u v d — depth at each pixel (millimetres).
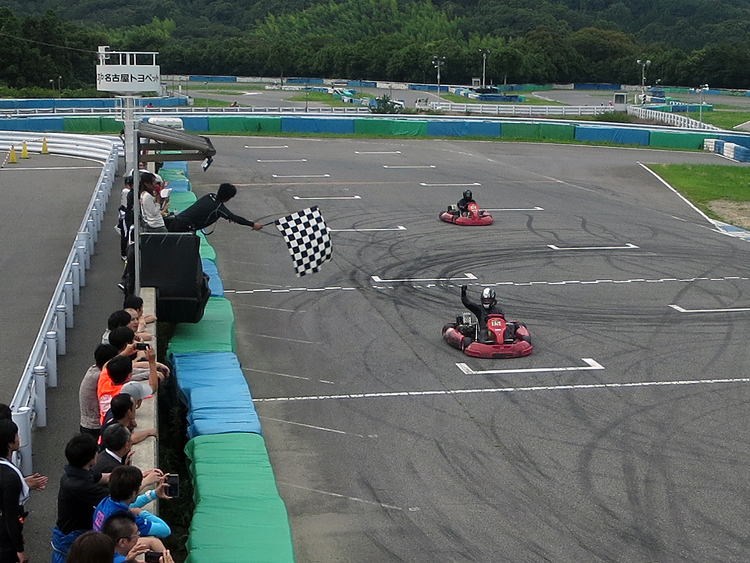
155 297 11836
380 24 148750
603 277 18594
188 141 10930
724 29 163250
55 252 18562
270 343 14211
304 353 13750
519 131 45812
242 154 37344
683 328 15125
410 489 9344
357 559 7969
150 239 11922
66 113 50625
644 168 35094
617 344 14234
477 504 9008
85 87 93375
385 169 33844
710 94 109938
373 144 41750
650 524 8609
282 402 11766
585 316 15766
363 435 10719
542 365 13219
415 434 10766
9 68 86500
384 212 25547
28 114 50719
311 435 10711
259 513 7539
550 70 116875
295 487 9367
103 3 158250
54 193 26078
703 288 17812
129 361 7445
